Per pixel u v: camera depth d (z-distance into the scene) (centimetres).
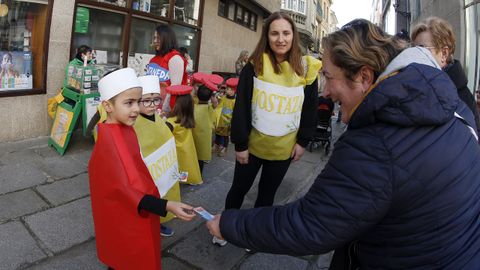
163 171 263
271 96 237
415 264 106
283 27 227
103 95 182
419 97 97
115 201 174
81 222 304
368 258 115
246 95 245
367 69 109
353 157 103
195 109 401
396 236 106
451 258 104
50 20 479
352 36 108
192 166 376
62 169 407
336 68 113
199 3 851
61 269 243
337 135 827
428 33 237
